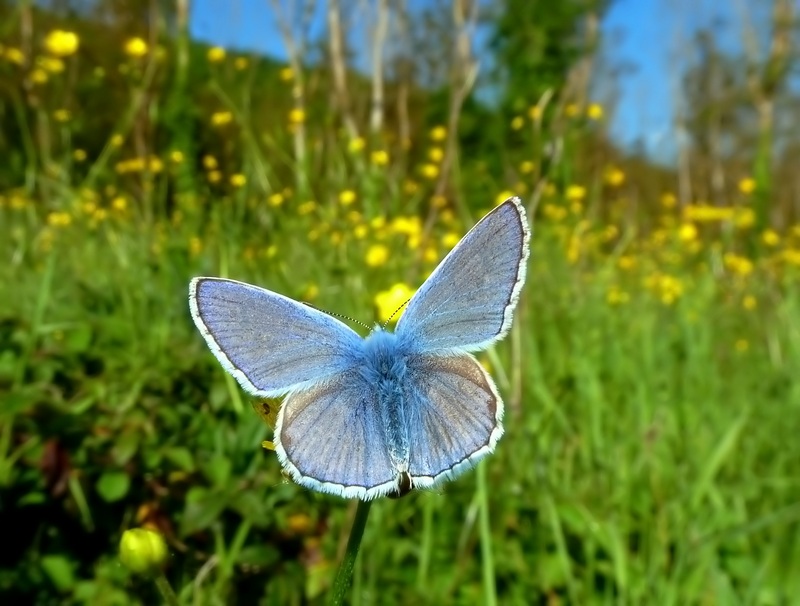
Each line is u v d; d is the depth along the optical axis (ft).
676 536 0.42
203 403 0.43
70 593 0.36
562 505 0.42
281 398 0.25
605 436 0.50
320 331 0.24
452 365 0.24
